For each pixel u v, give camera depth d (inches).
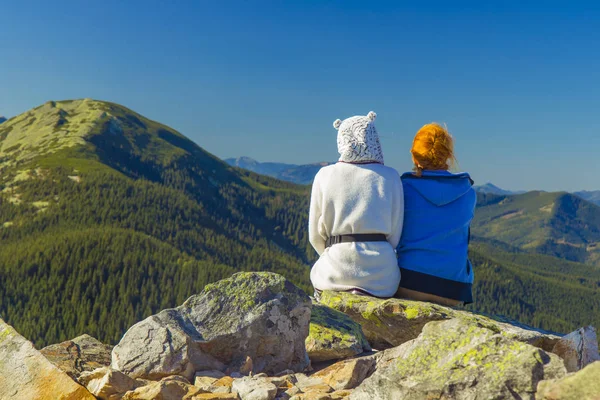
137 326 151.9
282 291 166.1
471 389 102.3
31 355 130.9
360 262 203.9
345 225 206.8
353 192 207.2
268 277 168.4
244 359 155.3
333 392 135.8
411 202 212.5
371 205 205.0
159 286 5984.3
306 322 168.1
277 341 160.6
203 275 6279.5
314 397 130.0
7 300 5447.8
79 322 5270.7
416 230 210.5
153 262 6397.6
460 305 217.9
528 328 186.7
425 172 215.2
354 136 212.2
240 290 164.4
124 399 125.8
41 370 128.0
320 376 156.1
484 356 106.2
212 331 154.7
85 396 123.9
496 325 176.7
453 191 210.7
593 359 135.1
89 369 157.8
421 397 106.7
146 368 142.6
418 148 220.7
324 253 216.5
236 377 148.3
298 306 165.3
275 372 160.1
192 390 128.4
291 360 163.3
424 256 206.7
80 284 5802.2
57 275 5856.3
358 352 175.5
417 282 205.8
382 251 204.4
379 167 211.5
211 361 153.3
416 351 117.1
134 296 5831.7
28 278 5782.5
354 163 212.1
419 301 195.5
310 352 174.7
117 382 131.2
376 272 203.3
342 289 207.3
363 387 118.9
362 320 197.2
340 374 147.7
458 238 210.4
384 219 205.8
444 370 108.1
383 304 190.7
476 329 113.3
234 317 158.1
